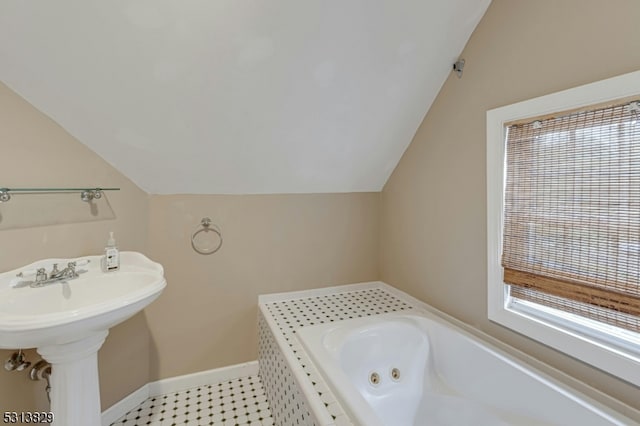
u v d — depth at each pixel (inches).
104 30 45.7
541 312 56.2
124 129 60.1
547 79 52.6
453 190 73.0
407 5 55.7
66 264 56.4
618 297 44.8
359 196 99.4
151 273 59.6
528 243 57.0
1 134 49.1
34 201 53.5
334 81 64.3
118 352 69.7
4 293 48.4
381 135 81.4
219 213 82.3
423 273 84.0
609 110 45.0
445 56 68.2
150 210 75.1
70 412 49.6
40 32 43.9
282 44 55.0
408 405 66.6
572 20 48.8
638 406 43.1
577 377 49.7
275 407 68.4
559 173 51.7
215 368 84.1
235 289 85.4
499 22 60.3
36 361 54.3
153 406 73.5
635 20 41.9
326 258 96.0
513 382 55.1
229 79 57.6
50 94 51.6
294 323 74.8
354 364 65.9
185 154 69.0
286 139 73.6
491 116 62.2
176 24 47.6
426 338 72.3
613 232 45.2
